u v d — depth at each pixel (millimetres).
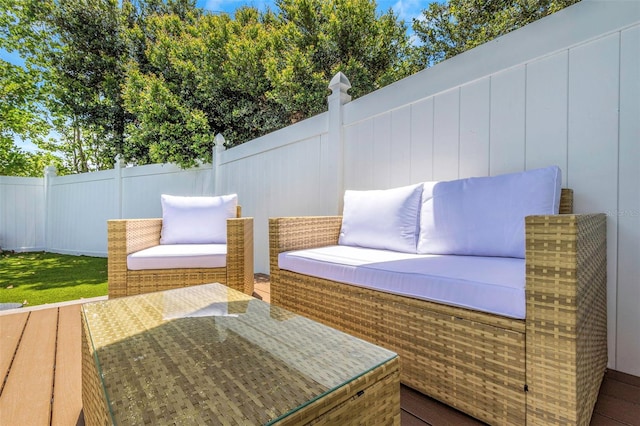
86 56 5855
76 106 5922
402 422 1042
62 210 5906
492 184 1546
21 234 6016
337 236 2203
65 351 1624
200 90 4766
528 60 1618
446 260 1397
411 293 1200
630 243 1325
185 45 4785
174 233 2600
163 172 4867
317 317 1624
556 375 851
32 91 6762
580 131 1455
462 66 1885
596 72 1407
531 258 899
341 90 2674
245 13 5547
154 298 1272
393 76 4902
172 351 792
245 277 2248
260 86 4672
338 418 612
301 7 4805
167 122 4406
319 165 2869
